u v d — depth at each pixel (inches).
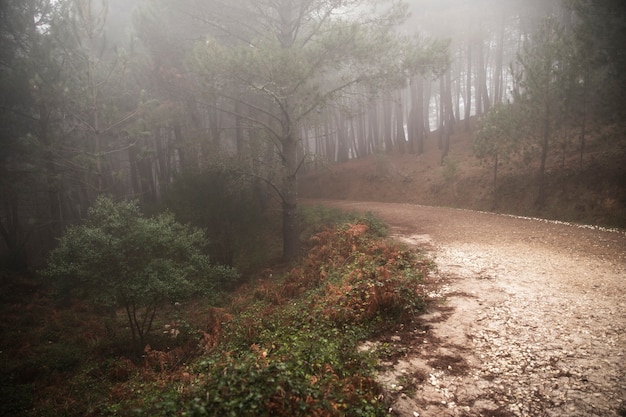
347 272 396.5
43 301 634.8
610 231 568.7
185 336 421.7
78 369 378.0
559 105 716.0
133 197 1141.1
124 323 509.7
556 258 438.0
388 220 786.2
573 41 705.6
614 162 708.0
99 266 413.4
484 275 388.2
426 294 339.6
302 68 512.7
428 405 193.0
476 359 231.6
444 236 601.3
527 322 275.1
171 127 919.0
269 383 175.9
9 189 787.4
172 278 422.0
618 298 308.7
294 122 597.6
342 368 217.9
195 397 169.2
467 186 959.0
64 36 706.8
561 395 192.1
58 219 842.2
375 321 286.4
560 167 784.9
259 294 466.9
